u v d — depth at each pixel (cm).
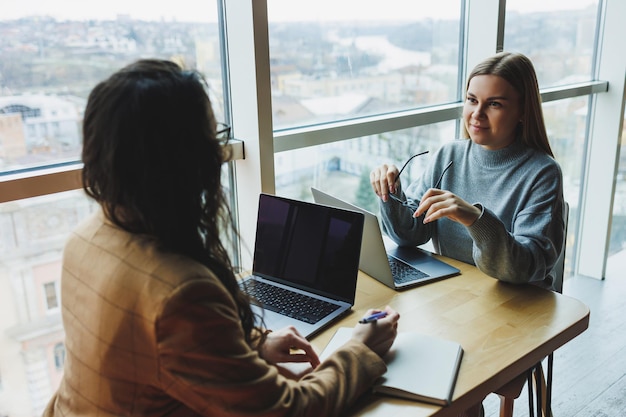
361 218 146
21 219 163
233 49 187
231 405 82
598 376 249
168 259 81
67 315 90
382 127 232
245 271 172
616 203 360
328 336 137
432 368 118
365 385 107
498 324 140
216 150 86
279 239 162
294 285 159
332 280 152
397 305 151
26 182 151
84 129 82
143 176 79
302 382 98
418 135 263
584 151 348
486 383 117
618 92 328
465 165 194
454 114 265
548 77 313
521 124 183
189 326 78
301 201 158
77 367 88
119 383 83
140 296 79
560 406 229
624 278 353
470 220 150
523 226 168
